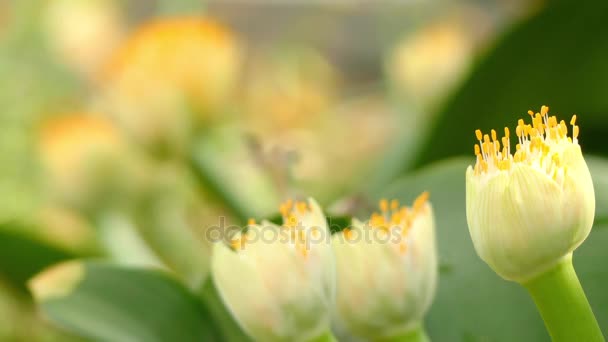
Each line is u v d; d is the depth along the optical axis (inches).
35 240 30.0
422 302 19.7
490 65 29.3
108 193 32.3
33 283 23.9
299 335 19.1
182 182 33.2
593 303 21.8
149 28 33.7
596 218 22.3
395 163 35.4
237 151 32.5
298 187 26.5
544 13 27.9
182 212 33.3
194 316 23.6
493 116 30.5
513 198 17.9
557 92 30.1
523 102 30.2
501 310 22.5
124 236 32.7
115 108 32.9
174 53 32.1
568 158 18.1
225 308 23.5
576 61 29.3
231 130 33.1
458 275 22.9
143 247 32.9
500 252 18.1
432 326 22.6
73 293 23.7
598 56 28.9
